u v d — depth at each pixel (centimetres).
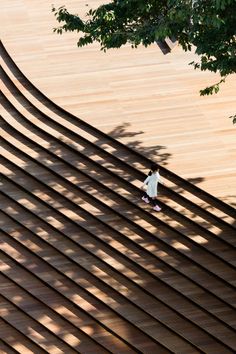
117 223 3322
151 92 3938
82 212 3397
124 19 3064
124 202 3394
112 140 3616
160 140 3609
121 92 3938
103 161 3547
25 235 3356
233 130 3681
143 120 3738
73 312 3072
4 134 3791
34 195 3478
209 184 3362
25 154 3662
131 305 3058
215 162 3484
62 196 3459
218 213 3250
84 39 3098
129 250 3219
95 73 4081
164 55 4231
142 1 2936
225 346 2873
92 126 3688
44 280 3172
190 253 3152
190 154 3525
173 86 3988
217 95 3919
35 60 4191
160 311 3011
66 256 3241
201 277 3078
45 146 3666
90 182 3494
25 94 3953
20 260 3259
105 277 3148
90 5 4659
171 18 2767
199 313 2977
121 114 3778
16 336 3031
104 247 3259
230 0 2647
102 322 3008
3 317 3078
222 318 2933
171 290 3069
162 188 3403
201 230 3231
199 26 2891
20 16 4584
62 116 3800
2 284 3195
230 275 3055
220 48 2858
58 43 4334
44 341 2994
